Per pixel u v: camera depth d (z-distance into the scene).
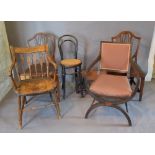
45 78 2.14
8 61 2.65
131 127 1.92
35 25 2.68
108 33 2.69
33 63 2.59
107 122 2.00
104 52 2.19
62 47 2.81
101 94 1.85
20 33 2.75
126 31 2.52
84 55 2.86
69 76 2.98
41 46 2.01
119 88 1.84
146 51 2.77
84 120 2.04
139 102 2.37
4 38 2.53
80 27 2.67
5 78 2.61
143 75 2.18
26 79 2.13
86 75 2.20
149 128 1.90
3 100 2.48
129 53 2.12
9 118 2.10
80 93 2.61
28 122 2.02
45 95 2.58
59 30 2.70
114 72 2.31
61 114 2.15
